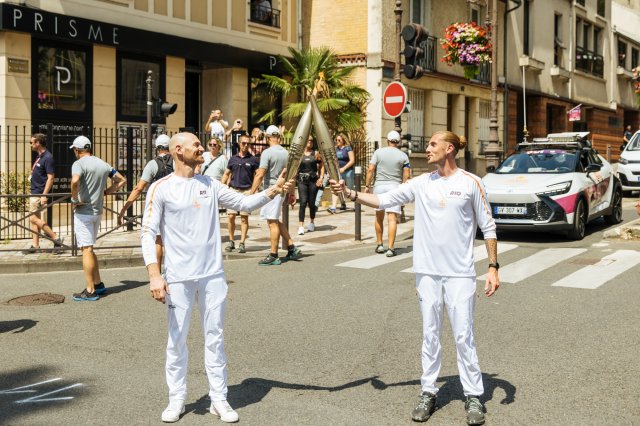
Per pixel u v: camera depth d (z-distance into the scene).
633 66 42.97
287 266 10.38
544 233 13.64
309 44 22.31
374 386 5.17
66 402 4.88
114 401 4.89
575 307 7.54
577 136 14.48
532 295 8.16
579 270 9.64
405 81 21.92
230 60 18.95
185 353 4.62
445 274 4.55
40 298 8.34
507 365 5.61
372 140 21.22
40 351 6.14
